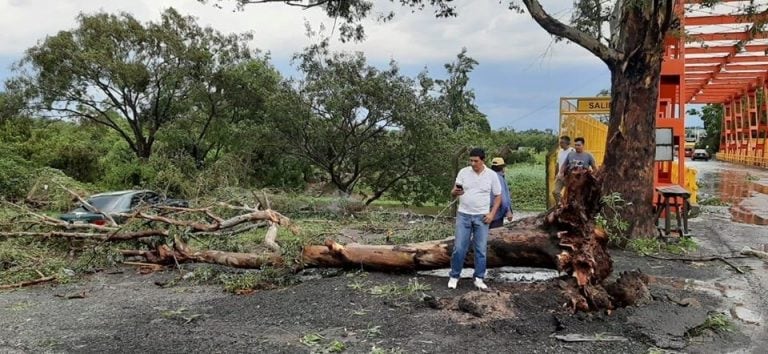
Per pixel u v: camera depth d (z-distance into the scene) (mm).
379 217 14359
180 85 27391
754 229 12078
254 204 12992
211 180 15766
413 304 6496
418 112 21641
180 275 8914
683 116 12875
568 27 9891
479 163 7012
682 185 12695
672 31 10633
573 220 6559
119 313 6816
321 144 22750
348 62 21844
